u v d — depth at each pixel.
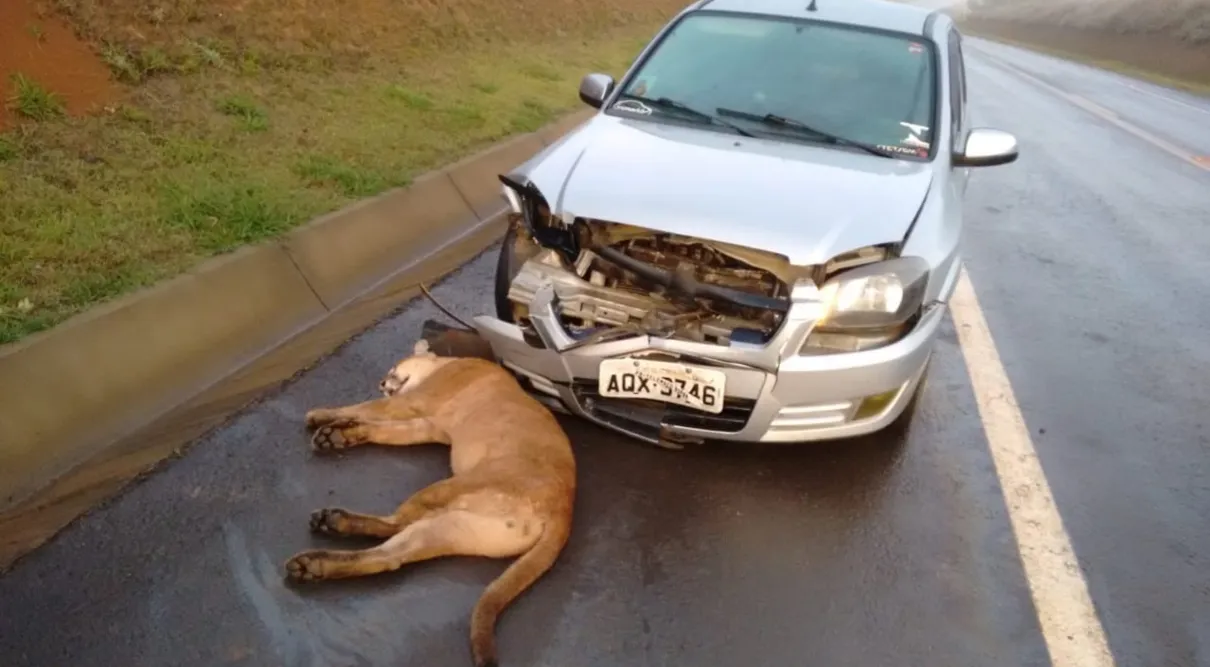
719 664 3.21
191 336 4.66
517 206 4.44
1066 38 50.12
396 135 8.09
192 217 5.43
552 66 13.33
